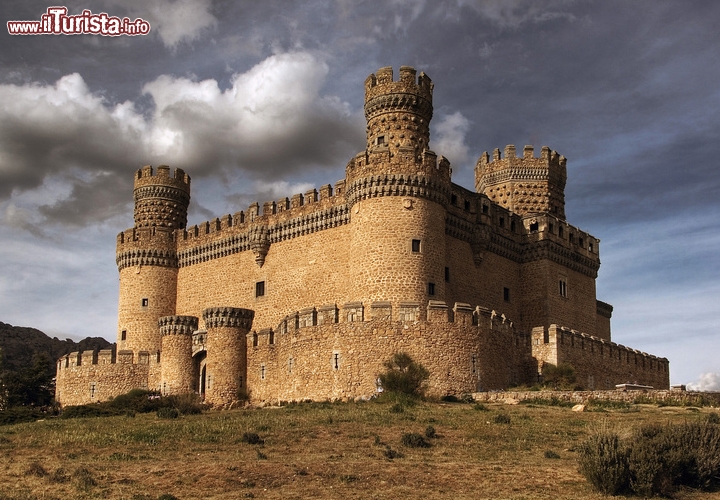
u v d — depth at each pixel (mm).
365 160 62344
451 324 56281
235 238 75875
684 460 31250
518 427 41562
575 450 35344
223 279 76375
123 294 79875
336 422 43312
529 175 81500
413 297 59750
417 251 60719
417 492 29891
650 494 29906
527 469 33125
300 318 59719
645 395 49969
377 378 54875
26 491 30422
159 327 73312
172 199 85000
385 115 66312
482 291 70562
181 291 79750
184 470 33000
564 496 29641
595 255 82250
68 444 39938
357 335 56094
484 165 83500
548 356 63812
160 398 62688
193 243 79625
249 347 66500
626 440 32062
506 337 61156
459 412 46344
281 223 72688
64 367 76625
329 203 69750
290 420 44562
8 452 38406
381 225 61031
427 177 62000
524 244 76312
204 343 71000
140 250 79875
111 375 73688
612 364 71312
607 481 30109
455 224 68500
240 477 31750
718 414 44188
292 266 71188
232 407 62312
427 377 53969
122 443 39594
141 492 30250
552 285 75125
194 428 42906
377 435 39656
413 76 66938
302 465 33500
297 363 59125
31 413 59500
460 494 29734
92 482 31203
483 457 35438
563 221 78562
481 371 56781
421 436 38031
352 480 31312
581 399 50875
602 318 85938
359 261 61250
